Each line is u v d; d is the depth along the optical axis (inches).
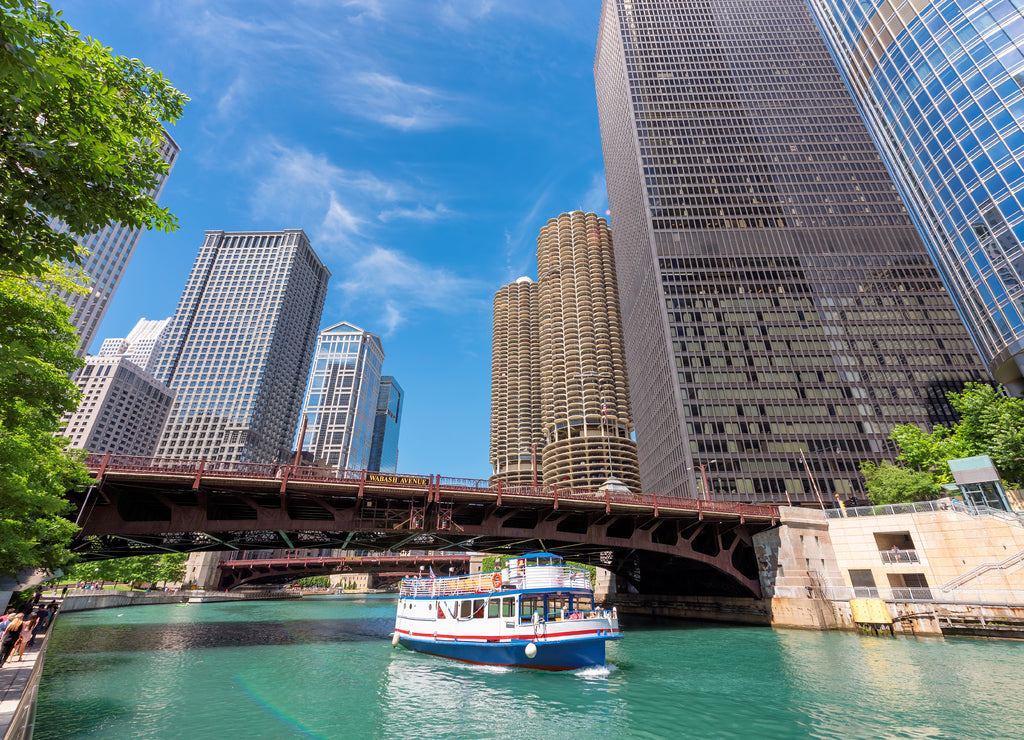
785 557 1749.5
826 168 5142.7
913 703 733.3
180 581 3919.8
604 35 7106.3
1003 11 2198.6
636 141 5433.1
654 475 4719.5
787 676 952.3
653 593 2502.5
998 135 2146.9
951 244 2378.2
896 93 2664.9
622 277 6215.6
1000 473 1772.9
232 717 707.4
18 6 287.3
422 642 1305.4
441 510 1480.1
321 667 1120.2
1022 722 630.5
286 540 1615.4
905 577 1620.3
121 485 1202.6
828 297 4441.4
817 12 3403.1
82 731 618.8
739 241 4761.3
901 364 4109.3
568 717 708.0
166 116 372.5
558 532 1612.9
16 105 281.1
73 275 624.1
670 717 700.0
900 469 2215.8
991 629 1353.3
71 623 1811.0
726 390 4042.8
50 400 631.2
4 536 786.2
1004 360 2146.9
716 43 5984.3
